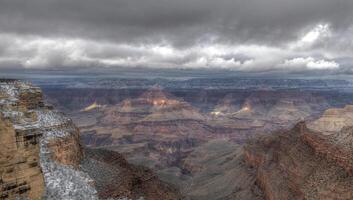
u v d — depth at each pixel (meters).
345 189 89.44
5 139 34.69
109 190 83.62
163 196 110.31
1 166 34.12
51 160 56.03
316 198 94.69
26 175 36.00
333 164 102.50
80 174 55.03
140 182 109.44
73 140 81.31
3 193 33.97
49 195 40.88
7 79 79.50
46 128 73.69
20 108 50.94
